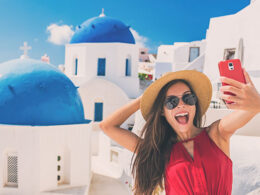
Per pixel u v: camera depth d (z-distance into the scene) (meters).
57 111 9.00
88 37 16.62
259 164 5.02
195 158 1.90
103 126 2.33
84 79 16.47
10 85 8.70
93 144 15.23
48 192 8.46
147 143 2.19
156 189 2.28
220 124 1.92
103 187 10.55
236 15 11.57
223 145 1.94
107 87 15.74
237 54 11.04
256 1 9.55
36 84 8.90
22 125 8.23
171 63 24.91
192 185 1.87
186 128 1.97
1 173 8.35
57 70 10.03
